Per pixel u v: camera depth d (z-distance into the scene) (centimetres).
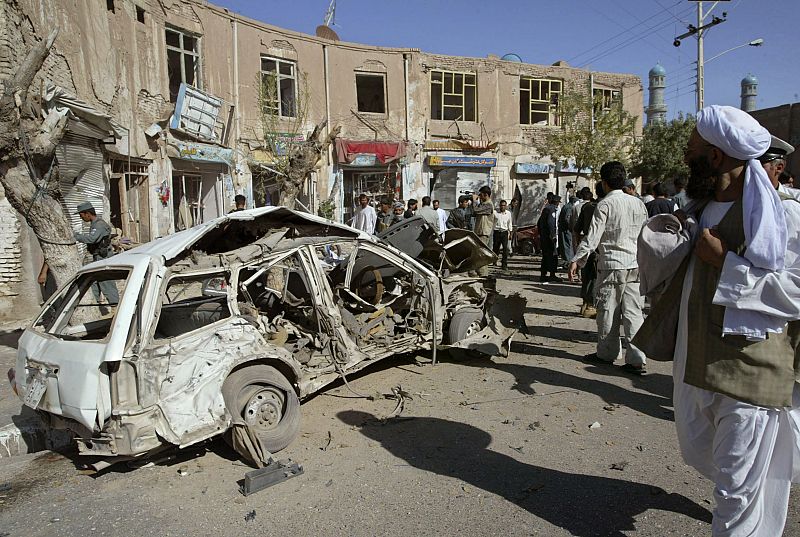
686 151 260
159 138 1428
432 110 2355
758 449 228
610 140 2053
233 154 1708
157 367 366
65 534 323
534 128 2367
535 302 1002
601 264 580
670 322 266
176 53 1559
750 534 231
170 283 401
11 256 880
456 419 470
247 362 424
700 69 2200
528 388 541
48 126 595
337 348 504
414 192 2175
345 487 361
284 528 317
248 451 388
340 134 2036
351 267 566
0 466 429
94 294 456
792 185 624
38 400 382
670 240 250
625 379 561
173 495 362
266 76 1834
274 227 548
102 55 1162
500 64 2305
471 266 715
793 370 228
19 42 830
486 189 1166
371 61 2105
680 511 320
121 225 1263
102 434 359
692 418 257
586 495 340
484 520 316
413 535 304
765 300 220
